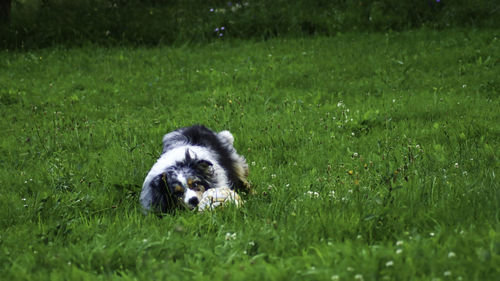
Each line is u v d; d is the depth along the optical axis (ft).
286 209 15.61
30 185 20.84
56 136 28.60
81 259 12.64
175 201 17.51
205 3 62.34
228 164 20.53
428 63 39.83
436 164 19.15
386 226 13.17
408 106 29.73
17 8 59.47
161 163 18.58
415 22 53.11
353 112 29.66
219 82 39.93
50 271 12.31
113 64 46.70
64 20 55.83
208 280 10.82
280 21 54.70
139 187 19.69
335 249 11.52
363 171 19.60
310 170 21.31
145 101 36.81
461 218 12.99
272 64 43.47
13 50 52.54
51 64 47.01
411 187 15.83
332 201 15.48
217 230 14.94
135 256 12.70
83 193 19.66
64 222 15.39
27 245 14.10
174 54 48.78
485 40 43.93
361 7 56.13
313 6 58.70
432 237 11.94
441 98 30.58
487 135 23.32
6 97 37.63
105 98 37.58
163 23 56.18
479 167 18.35
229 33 54.65
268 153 24.25
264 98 35.01
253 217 15.72
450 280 9.73
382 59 42.04
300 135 26.27
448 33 47.91
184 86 39.91
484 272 9.85
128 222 15.84
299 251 12.37
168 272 11.07
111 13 57.21
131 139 27.99
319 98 33.58
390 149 22.40
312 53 45.85
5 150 27.07
